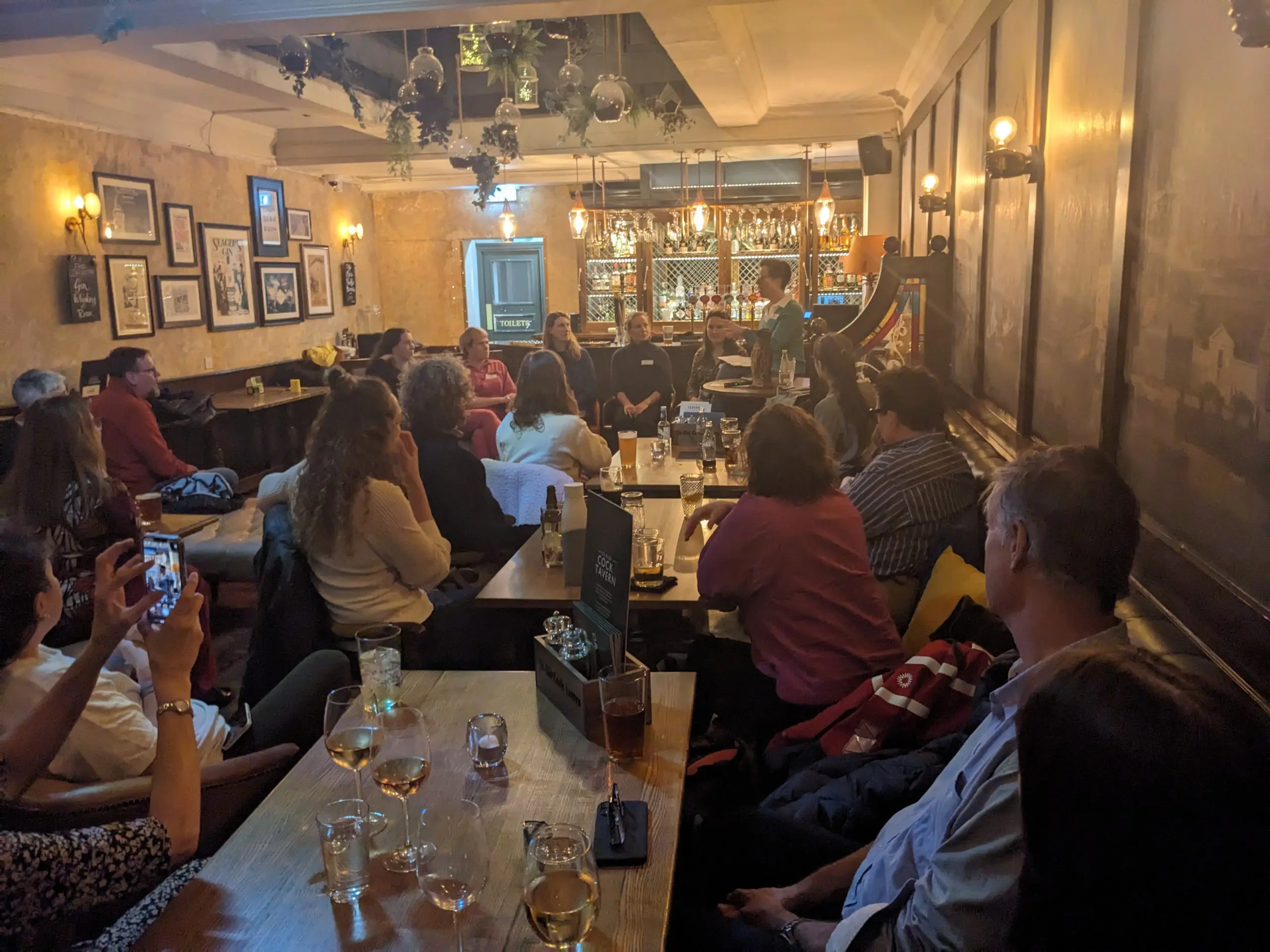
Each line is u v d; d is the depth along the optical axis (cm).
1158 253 208
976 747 128
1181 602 191
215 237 792
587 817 148
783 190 973
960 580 247
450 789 158
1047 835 82
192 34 403
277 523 282
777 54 576
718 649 255
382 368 638
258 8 383
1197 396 185
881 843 145
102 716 173
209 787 180
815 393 526
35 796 160
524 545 309
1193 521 188
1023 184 344
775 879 170
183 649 147
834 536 237
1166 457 203
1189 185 189
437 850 120
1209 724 78
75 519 271
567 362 691
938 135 557
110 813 160
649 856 138
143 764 176
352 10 383
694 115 761
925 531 285
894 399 293
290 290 926
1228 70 171
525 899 112
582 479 432
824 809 174
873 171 769
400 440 294
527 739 176
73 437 272
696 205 915
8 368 580
